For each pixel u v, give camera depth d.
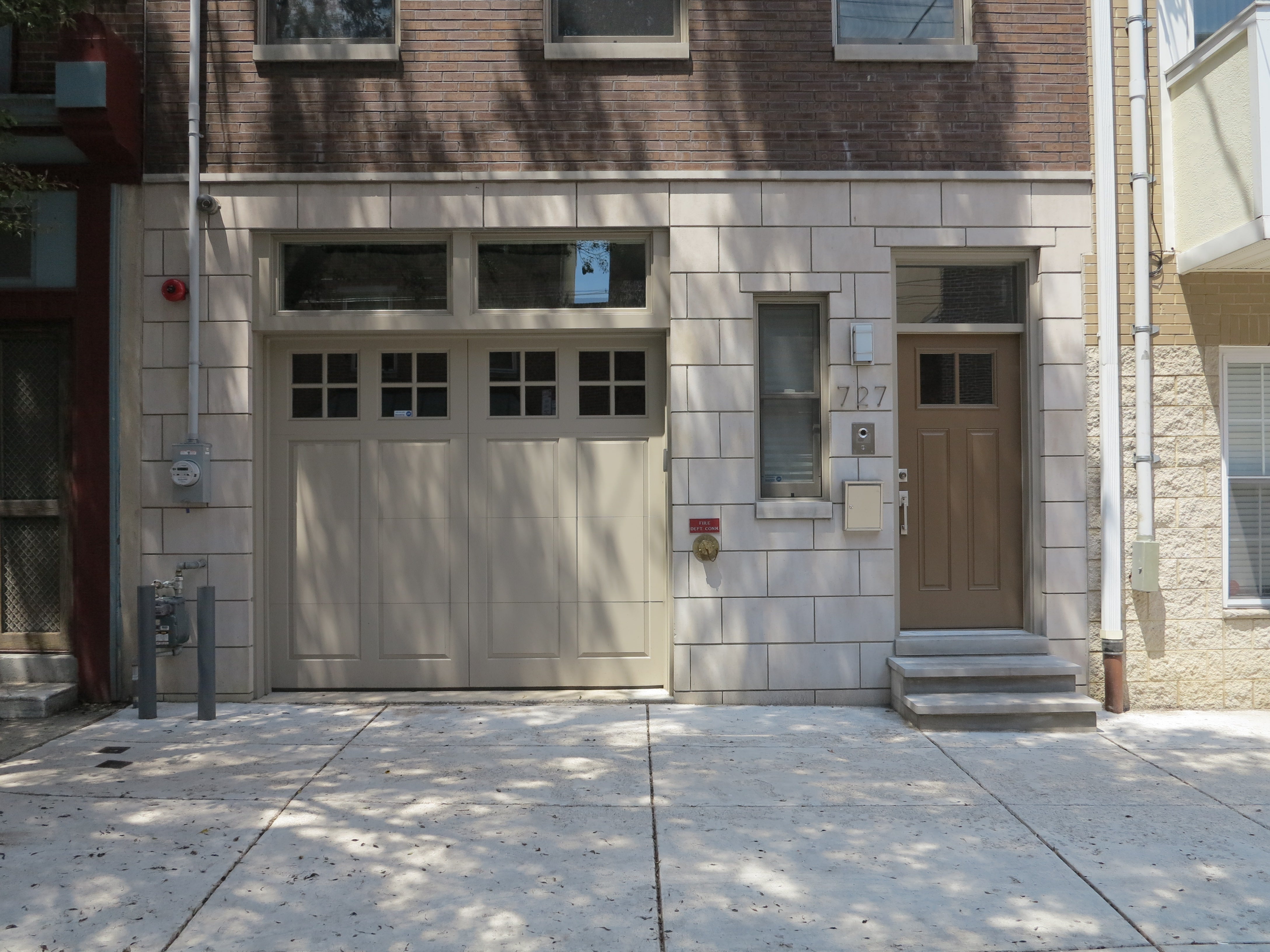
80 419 7.10
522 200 7.17
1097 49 7.22
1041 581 7.26
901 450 7.46
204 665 6.68
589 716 6.86
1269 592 7.41
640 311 7.29
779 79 7.21
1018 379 7.50
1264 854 4.59
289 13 7.36
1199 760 5.99
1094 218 7.27
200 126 7.13
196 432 7.04
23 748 6.07
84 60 6.64
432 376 7.48
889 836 4.79
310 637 7.45
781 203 7.20
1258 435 7.41
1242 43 6.44
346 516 7.46
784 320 7.41
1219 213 6.74
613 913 3.99
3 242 7.14
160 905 4.02
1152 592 7.16
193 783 5.45
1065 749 6.21
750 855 4.56
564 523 7.46
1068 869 4.43
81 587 7.11
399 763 5.81
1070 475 7.21
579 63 7.19
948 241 7.22
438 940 3.77
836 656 7.19
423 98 7.17
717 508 7.17
